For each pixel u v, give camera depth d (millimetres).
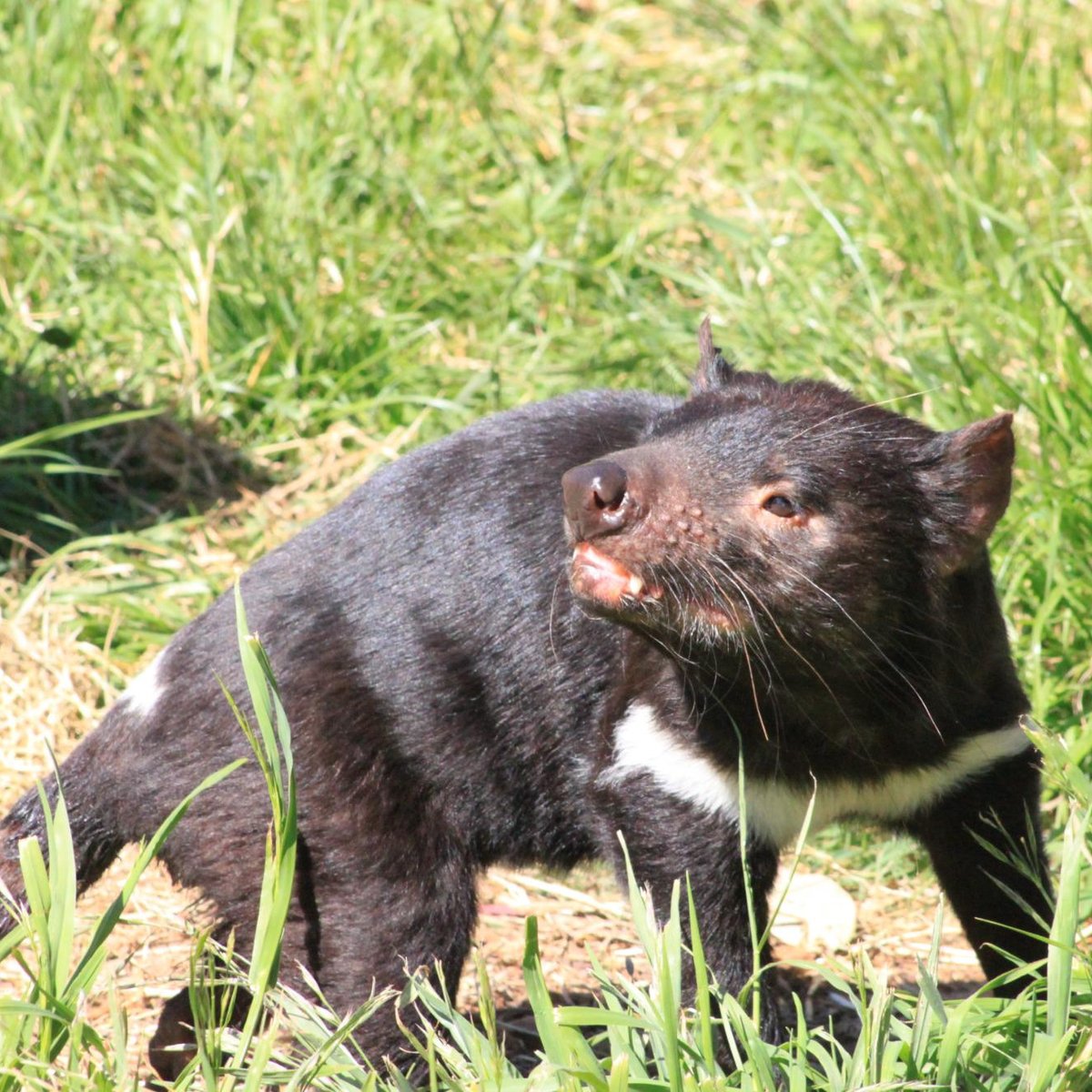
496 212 14500
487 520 7793
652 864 7496
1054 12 16828
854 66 16156
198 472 12586
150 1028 8203
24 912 7270
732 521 6859
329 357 13062
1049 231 13367
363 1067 7039
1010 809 7621
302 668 7641
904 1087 6160
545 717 7750
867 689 7250
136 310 13539
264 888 6469
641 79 17016
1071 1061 6273
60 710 10508
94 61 15398
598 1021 6215
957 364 11055
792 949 9141
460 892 7766
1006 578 10211
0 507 12039
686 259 14156
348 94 15125
